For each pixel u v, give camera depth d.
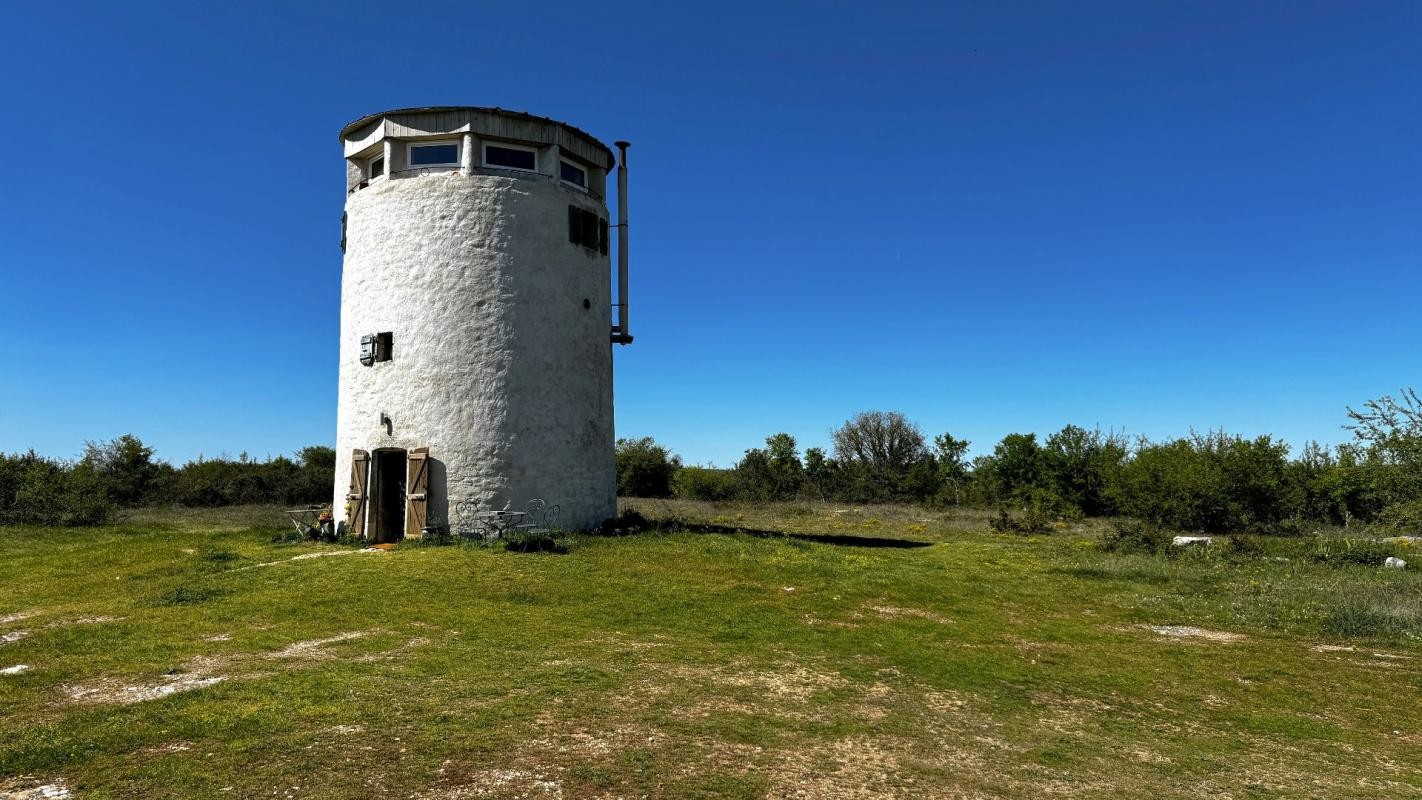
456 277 16.41
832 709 6.70
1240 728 6.68
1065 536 22.94
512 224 16.75
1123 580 14.14
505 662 7.76
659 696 6.82
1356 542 17.69
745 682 7.40
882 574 13.64
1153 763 5.78
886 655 8.66
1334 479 24.91
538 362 16.72
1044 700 7.31
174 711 6.11
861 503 41.81
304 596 10.59
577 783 4.93
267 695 6.52
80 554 14.57
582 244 17.95
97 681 6.98
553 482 16.66
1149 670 8.41
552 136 17.47
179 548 14.85
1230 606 11.77
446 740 5.57
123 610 9.98
